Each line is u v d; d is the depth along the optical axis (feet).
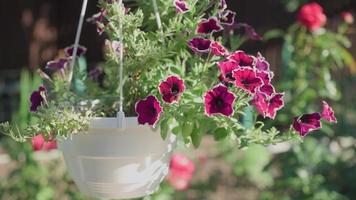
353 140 17.53
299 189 16.22
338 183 16.80
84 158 7.86
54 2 32.14
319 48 16.03
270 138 8.00
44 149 13.99
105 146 7.70
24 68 31.68
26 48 31.73
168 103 7.45
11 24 31.50
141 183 8.02
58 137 7.79
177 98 7.41
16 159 16.78
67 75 9.22
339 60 16.21
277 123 15.67
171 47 8.21
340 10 27.58
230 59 7.74
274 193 16.65
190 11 8.28
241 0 29.89
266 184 18.99
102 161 7.79
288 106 15.62
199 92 8.06
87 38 30.81
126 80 8.38
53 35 32.12
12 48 31.53
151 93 8.07
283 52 16.21
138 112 7.38
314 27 15.42
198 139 8.13
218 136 8.22
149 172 8.04
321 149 16.39
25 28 31.71
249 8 29.84
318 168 16.83
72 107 7.98
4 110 29.94
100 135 7.66
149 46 8.14
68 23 32.01
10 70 31.45
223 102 7.36
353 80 19.33
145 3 8.80
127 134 7.68
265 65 7.97
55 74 9.86
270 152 20.67
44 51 32.04
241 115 8.30
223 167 20.90
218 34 9.96
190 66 8.53
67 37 32.09
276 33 17.92
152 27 8.79
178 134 8.38
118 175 7.86
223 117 7.92
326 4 27.61
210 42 8.05
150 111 7.36
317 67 16.62
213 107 7.36
